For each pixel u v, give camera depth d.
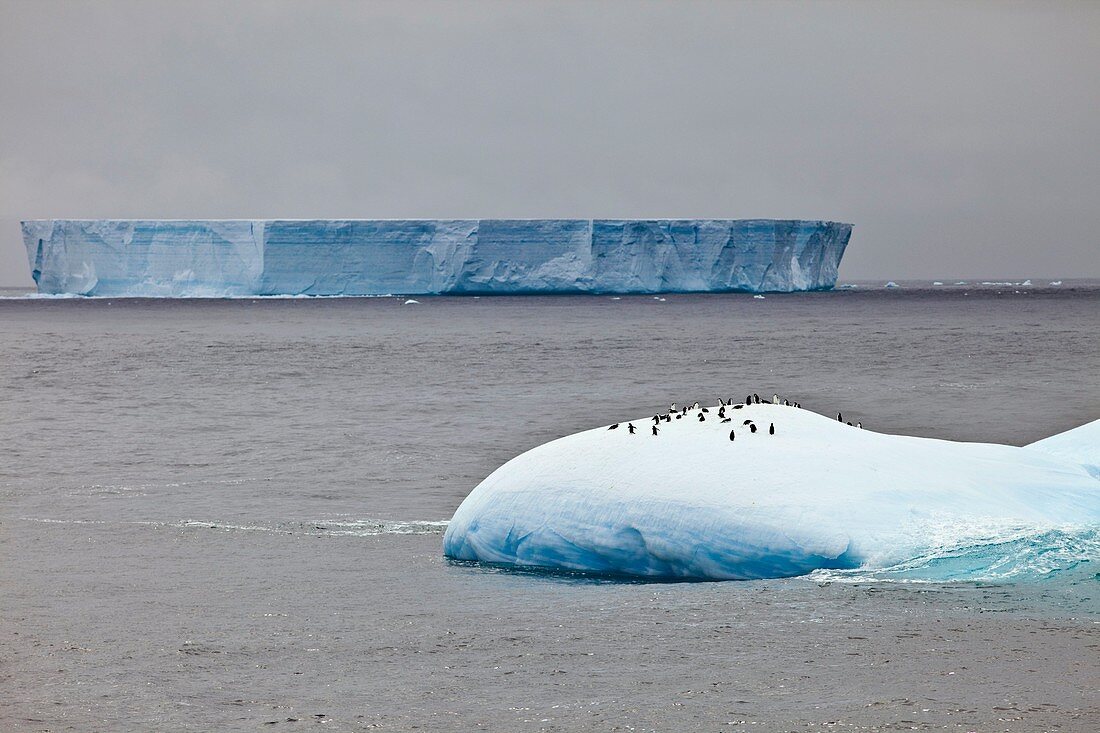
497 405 136.38
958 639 39.50
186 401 144.25
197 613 45.81
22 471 88.00
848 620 41.62
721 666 37.66
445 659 39.25
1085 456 58.81
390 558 55.97
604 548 50.28
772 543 47.12
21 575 52.88
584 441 54.53
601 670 37.69
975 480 50.59
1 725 33.75
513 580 50.16
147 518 68.00
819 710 33.78
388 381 171.38
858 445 51.91
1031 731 32.06
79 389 161.88
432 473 86.25
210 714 34.44
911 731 32.22
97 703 35.44
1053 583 44.41
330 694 36.06
